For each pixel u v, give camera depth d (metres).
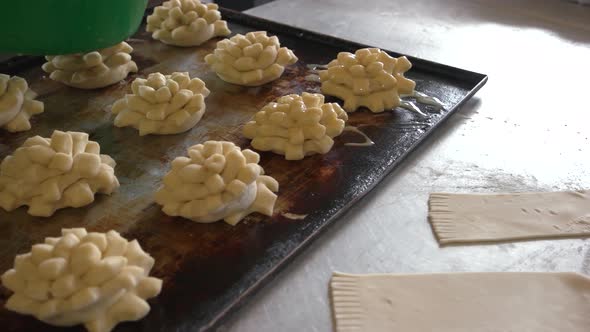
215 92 0.51
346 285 0.32
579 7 0.72
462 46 0.61
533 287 0.32
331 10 0.70
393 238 0.36
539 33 0.65
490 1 0.74
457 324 0.30
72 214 0.37
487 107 0.50
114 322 0.29
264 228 0.36
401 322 0.30
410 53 0.60
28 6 0.34
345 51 0.57
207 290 0.31
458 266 0.34
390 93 0.48
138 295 0.30
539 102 0.50
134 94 0.46
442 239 0.35
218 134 0.45
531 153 0.43
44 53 0.37
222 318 0.30
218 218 0.36
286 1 0.72
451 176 0.41
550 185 0.40
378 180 0.40
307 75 0.53
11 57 0.55
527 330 0.29
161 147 0.44
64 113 0.47
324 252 0.35
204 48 0.58
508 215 0.37
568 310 0.31
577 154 0.43
